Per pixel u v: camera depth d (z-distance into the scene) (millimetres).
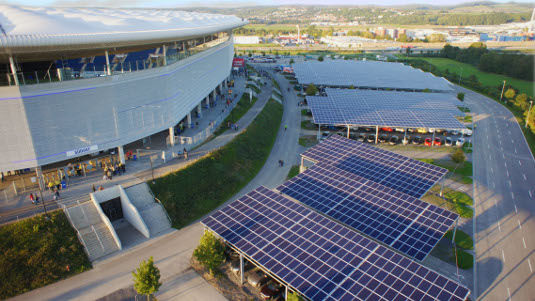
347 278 35375
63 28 50281
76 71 58906
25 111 49219
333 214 47906
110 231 48594
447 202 60906
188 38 76375
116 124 59188
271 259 38125
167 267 44594
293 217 45094
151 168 60656
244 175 67812
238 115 93375
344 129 95000
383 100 105375
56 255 43469
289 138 88812
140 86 61656
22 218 45969
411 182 57594
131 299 39625
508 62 171875
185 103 75938
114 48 61562
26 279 40688
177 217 53844
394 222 46125
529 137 93375
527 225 54750
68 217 47938
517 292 41656
